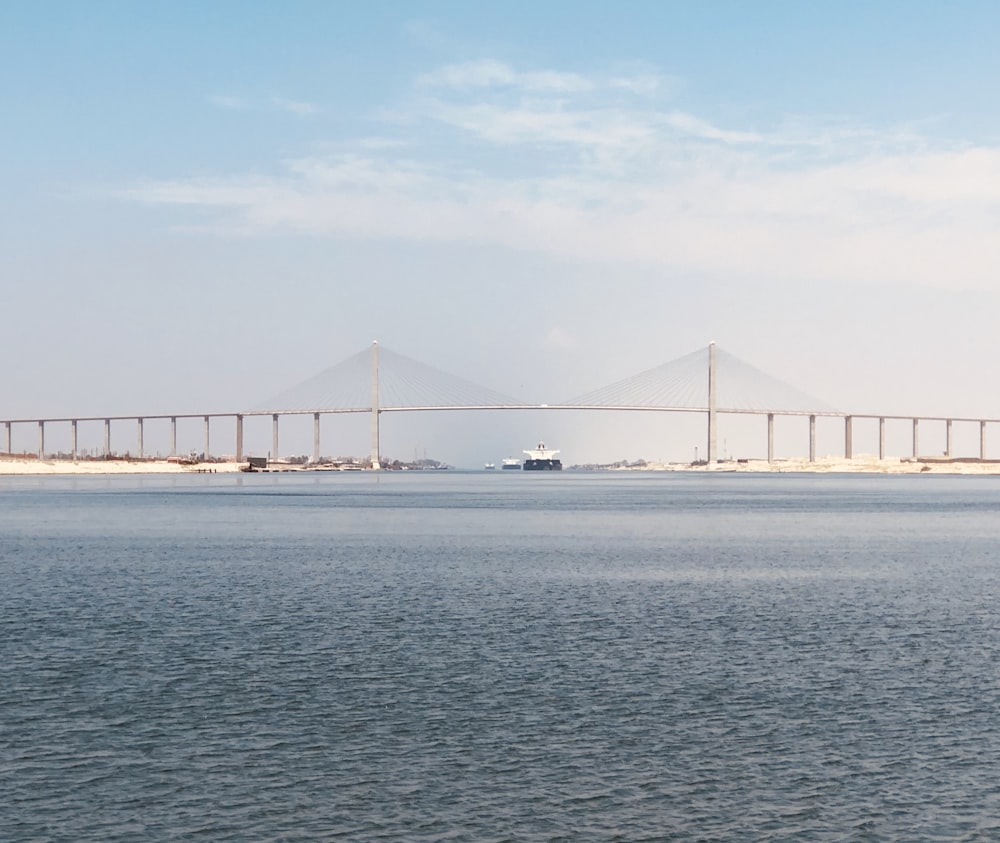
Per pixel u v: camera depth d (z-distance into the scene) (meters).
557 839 23.47
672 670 38.28
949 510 154.38
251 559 79.62
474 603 55.22
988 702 33.69
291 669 38.47
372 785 26.45
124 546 91.62
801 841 23.33
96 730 30.78
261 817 24.55
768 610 52.84
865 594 59.25
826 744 29.44
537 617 50.41
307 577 67.31
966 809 24.89
